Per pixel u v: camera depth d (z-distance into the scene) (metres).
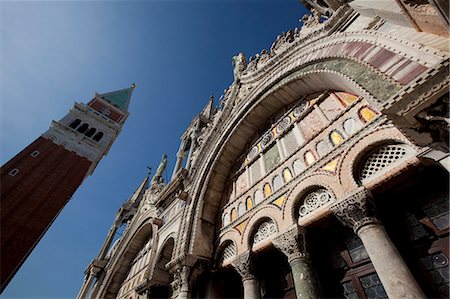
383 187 4.75
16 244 20.66
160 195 14.36
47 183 25.69
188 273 8.02
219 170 10.48
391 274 3.74
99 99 41.62
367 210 4.58
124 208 25.34
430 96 2.83
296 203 6.33
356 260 5.25
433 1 2.63
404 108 3.06
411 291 3.47
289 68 7.64
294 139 7.80
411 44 3.79
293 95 8.59
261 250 6.90
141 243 17.03
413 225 4.58
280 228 6.31
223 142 10.45
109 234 22.84
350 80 4.74
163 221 13.40
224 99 12.48
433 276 3.99
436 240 4.18
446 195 4.31
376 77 4.11
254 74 9.91
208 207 9.96
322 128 6.66
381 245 4.12
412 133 3.28
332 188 5.44
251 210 7.80
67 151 29.89
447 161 3.42
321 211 5.58
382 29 4.77
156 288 10.67
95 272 18.77
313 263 5.80
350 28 5.85
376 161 5.02
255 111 9.65
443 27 3.23
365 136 5.22
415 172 4.38
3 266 19.19
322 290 5.37
